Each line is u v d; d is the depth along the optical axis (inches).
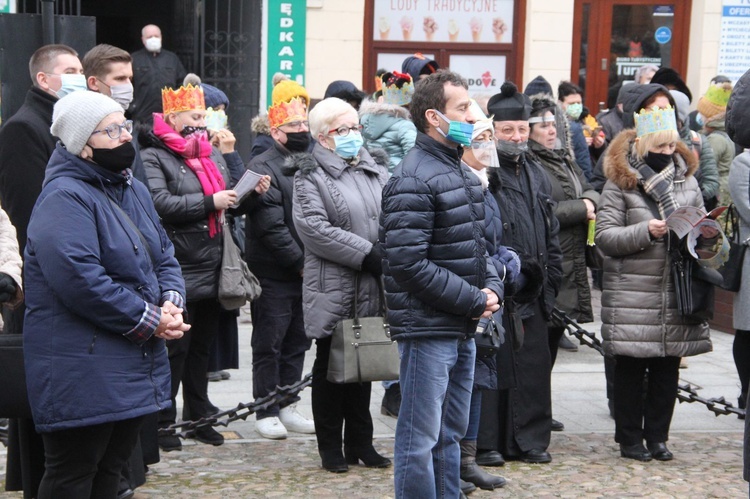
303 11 882.1
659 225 406.9
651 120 420.8
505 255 374.6
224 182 428.1
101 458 290.7
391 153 490.3
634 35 960.9
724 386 560.7
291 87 442.3
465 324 317.1
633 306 418.3
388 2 918.4
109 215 284.0
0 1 815.7
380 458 408.5
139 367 281.9
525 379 417.4
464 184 320.2
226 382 539.5
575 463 421.7
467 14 929.5
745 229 494.6
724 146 657.6
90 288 270.7
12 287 309.7
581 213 474.6
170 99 417.4
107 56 350.3
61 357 274.7
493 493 381.1
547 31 928.9
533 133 483.8
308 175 390.6
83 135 279.7
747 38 939.3
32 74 348.8
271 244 431.2
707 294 412.5
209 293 415.8
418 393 317.7
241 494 371.2
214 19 877.2
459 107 315.3
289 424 462.0
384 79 518.0
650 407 430.0
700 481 400.8
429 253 315.9
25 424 323.0
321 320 386.9
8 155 339.9
